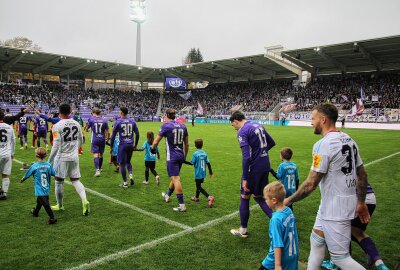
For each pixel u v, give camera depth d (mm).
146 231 4777
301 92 41844
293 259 2861
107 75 52094
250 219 5434
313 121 2957
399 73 37656
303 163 10898
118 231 4770
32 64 41719
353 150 2832
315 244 2994
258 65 44469
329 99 38062
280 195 2873
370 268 3785
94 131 8859
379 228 4984
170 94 56156
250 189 4551
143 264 3756
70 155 5500
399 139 18953
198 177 6320
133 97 52812
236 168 10062
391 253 4109
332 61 37344
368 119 32312
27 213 5570
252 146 4547
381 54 34531
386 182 8086
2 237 4512
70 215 5492
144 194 6945
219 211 5793
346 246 2775
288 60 40125
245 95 48094
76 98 45219
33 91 41688
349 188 2773
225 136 21266
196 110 49156
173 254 4027
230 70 46719
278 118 40469
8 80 42625
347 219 2766
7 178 6473
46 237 4523
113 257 3924
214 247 4250
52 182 7898
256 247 4266
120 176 8805
